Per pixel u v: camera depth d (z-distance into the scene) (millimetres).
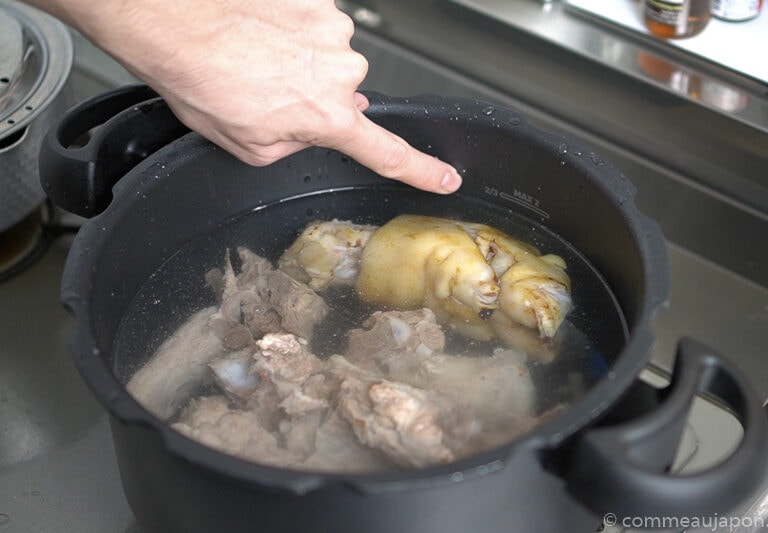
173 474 506
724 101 769
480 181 667
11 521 633
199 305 628
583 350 599
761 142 757
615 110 813
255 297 626
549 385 583
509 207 669
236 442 546
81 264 547
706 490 477
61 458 666
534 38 822
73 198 606
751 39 790
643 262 545
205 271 646
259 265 643
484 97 857
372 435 540
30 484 652
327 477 460
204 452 469
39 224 793
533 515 520
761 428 493
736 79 778
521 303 606
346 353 602
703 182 792
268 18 558
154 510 548
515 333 609
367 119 610
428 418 543
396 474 460
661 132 800
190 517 526
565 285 620
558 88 833
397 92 891
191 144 617
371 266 637
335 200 689
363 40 892
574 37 814
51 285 765
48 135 612
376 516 488
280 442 553
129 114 618
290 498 484
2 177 700
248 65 558
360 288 637
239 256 652
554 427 475
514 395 571
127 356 599
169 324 619
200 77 555
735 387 507
